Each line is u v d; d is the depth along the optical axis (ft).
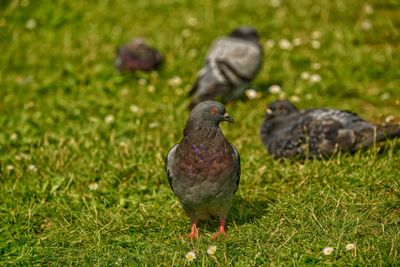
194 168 26.89
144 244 28.96
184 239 29.01
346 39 55.16
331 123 35.50
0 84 51.24
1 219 32.37
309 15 60.80
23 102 47.83
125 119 43.62
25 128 42.42
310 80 47.91
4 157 38.42
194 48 56.29
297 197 31.68
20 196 34.22
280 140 36.60
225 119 27.53
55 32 61.11
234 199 32.60
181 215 31.37
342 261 26.08
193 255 26.58
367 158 34.60
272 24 59.57
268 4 63.82
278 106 38.14
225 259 26.58
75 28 61.77
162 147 38.96
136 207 32.71
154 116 44.06
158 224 30.73
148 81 51.01
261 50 47.98
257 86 49.26
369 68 49.83
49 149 38.63
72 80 50.37
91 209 32.71
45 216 32.55
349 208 29.96
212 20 61.46
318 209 30.01
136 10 65.00
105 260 27.40
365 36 55.93
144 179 35.47
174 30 60.29
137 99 47.21
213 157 26.81
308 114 36.68
